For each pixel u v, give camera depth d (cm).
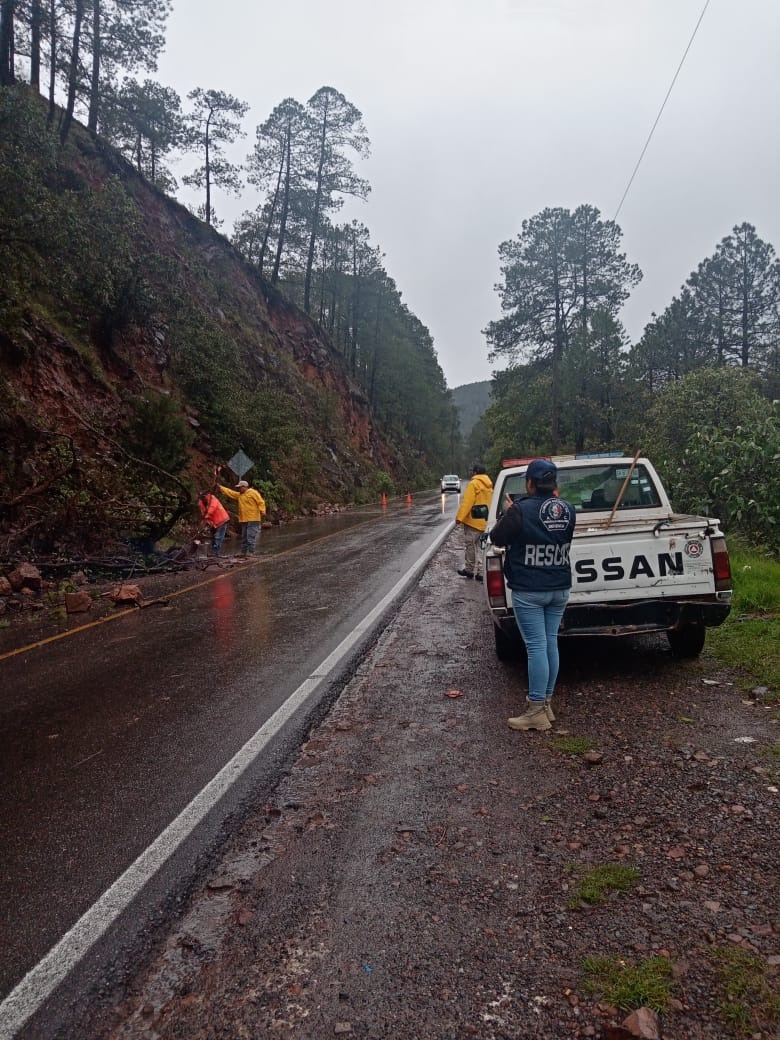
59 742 471
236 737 463
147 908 279
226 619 868
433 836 326
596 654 633
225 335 3067
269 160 4856
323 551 1603
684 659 591
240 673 619
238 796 376
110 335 2122
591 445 4100
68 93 2736
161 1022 219
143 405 1794
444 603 903
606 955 238
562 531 453
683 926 250
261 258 5038
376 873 297
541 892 277
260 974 238
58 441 1459
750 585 787
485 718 481
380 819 346
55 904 284
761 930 245
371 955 245
